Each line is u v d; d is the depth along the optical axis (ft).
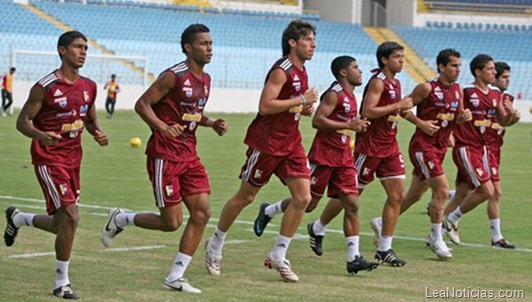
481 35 435.12
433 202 83.71
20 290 64.75
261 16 416.46
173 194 66.80
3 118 278.26
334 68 77.61
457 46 426.92
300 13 429.79
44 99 62.95
